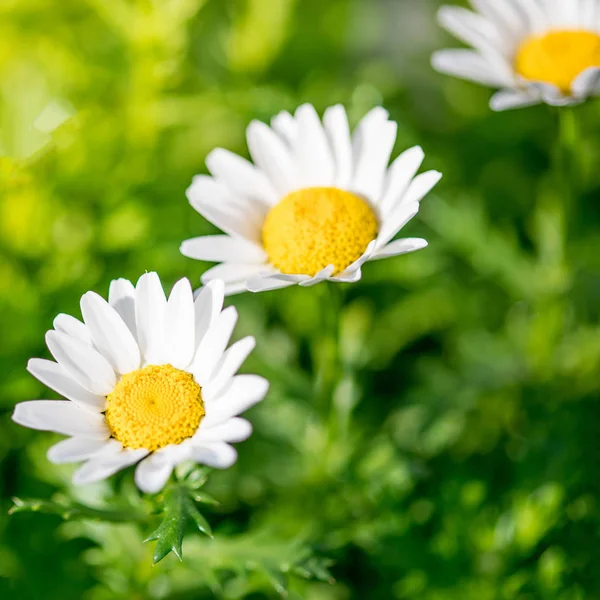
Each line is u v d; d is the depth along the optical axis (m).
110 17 0.49
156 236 0.48
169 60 0.49
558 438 0.46
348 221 0.42
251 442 0.47
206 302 0.41
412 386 0.49
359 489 0.46
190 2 0.49
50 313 0.47
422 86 0.56
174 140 0.50
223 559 0.43
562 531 0.45
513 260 0.48
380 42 0.57
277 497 0.46
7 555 0.45
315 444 0.46
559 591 0.44
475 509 0.45
